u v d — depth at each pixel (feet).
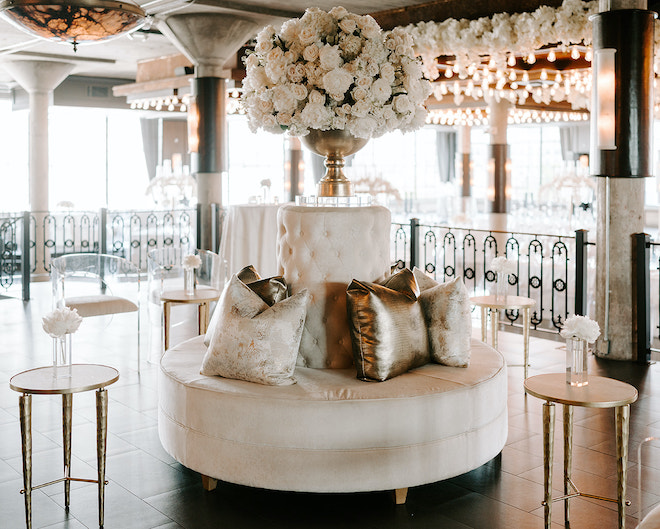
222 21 33.94
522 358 21.61
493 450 12.98
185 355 14.42
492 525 11.29
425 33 28.30
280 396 11.72
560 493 12.41
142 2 30.12
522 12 26.68
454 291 13.37
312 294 13.53
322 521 11.53
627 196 21.49
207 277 24.21
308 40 13.32
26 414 11.00
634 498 12.17
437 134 80.12
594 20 20.97
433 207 81.00
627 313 21.80
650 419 16.20
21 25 16.20
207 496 12.46
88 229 46.80
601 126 20.76
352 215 13.52
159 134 67.82
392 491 12.16
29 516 11.11
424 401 11.85
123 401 17.49
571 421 11.28
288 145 57.11
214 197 37.60
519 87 42.65
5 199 61.52
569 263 32.60
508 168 46.09
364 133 13.55
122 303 20.01
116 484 12.89
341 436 11.59
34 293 34.04
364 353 12.43
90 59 45.14
